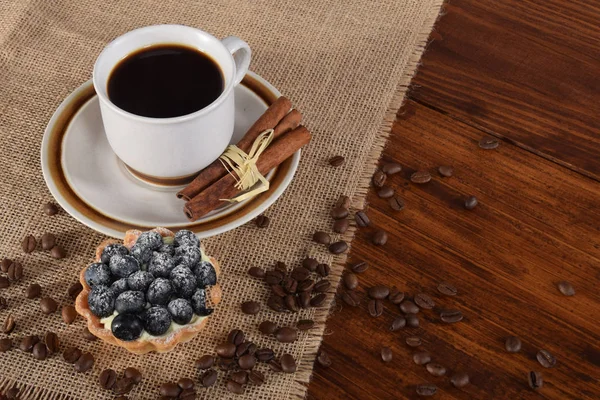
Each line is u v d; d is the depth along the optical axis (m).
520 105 0.68
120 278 0.54
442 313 0.59
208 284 0.54
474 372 0.58
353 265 0.61
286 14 0.71
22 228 0.61
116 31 0.70
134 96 0.56
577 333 0.59
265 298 0.60
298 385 0.57
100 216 0.57
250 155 0.59
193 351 0.58
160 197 0.59
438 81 0.69
